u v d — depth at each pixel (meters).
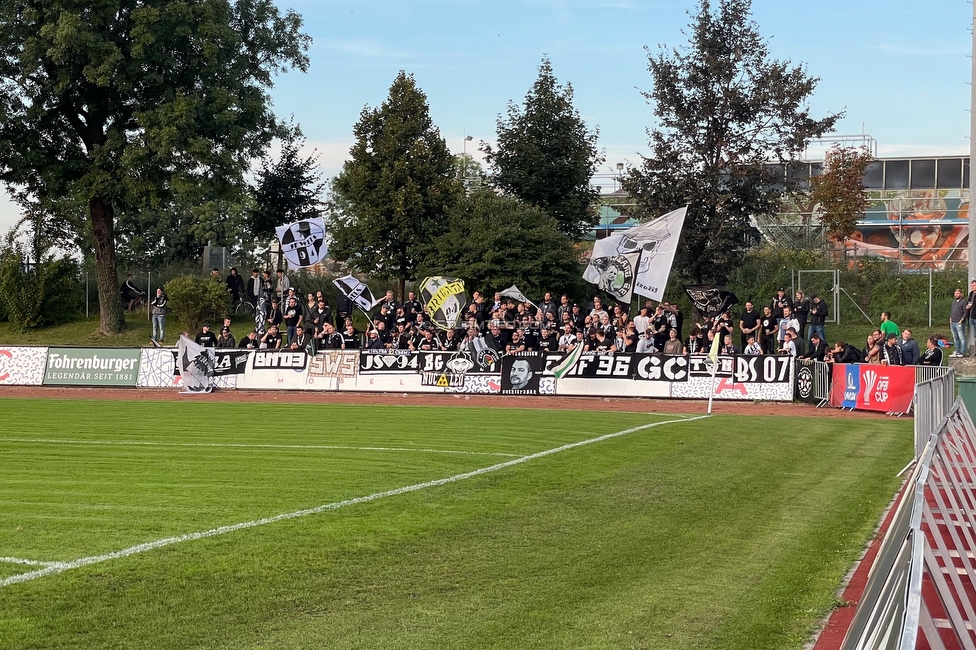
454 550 9.62
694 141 37.28
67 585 8.27
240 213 58.62
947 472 8.98
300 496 12.12
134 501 11.77
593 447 16.41
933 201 47.19
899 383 23.47
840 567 9.25
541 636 7.17
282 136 44.56
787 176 39.81
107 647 6.84
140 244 59.56
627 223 51.88
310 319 31.00
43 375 30.75
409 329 29.53
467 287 37.94
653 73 37.41
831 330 37.09
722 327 28.25
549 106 43.59
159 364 30.00
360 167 41.03
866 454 16.69
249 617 7.52
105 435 18.09
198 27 39.72
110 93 40.28
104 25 38.62
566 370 27.84
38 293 43.06
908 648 3.72
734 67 36.84
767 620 7.60
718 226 37.03
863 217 43.88
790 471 14.74
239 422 20.39
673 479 13.73
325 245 33.66
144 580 8.45
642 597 8.18
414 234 40.31
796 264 40.75
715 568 9.15
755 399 26.48
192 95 39.56
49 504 11.57
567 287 39.03
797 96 36.28
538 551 9.64
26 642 6.91
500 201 39.28
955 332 28.58
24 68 37.69
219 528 10.34
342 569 8.88
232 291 40.47
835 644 7.07
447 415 22.09
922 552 4.47
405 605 7.88
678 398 27.08
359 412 22.80
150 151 39.50
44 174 39.91
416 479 13.35
